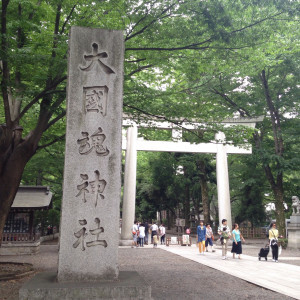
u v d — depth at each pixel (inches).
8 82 337.4
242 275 369.1
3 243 609.9
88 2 327.0
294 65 742.5
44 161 697.6
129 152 808.9
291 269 424.8
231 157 1160.8
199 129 487.8
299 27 440.8
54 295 193.8
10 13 352.5
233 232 542.0
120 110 244.8
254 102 839.1
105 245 224.7
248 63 421.1
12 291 289.3
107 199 230.7
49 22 392.2
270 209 1441.9
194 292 284.8
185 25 359.6
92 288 199.3
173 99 477.1
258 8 350.0
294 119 843.4
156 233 765.3
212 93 778.2
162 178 1342.3
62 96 386.0
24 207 623.5
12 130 362.9
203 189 1157.1
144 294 204.5
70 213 223.6
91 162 233.0
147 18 348.2
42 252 656.4
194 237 1240.2
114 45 254.1
